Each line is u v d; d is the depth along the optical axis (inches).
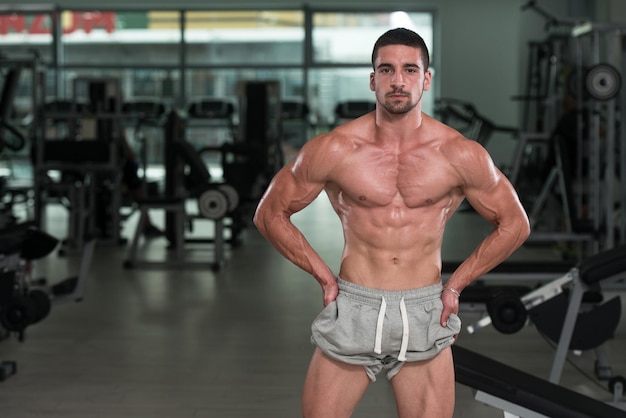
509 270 178.5
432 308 74.4
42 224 385.7
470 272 75.4
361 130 73.9
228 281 238.8
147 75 550.6
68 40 546.9
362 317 73.9
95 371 147.6
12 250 146.0
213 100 460.4
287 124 547.5
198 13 544.7
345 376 76.8
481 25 533.6
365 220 74.0
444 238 338.6
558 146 257.3
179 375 145.2
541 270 178.4
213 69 549.6
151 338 171.6
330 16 543.2
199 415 124.5
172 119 296.8
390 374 76.9
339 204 76.0
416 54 69.6
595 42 236.8
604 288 213.6
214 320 188.2
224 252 299.7
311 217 417.1
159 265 263.0
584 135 277.7
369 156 72.8
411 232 73.6
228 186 261.1
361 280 74.8
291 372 146.9
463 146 72.1
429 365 76.0
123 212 447.2
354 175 72.7
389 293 73.9
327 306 75.6
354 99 548.7
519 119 490.9
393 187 72.9
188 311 197.9
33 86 300.0
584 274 126.3
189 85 551.2
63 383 140.6
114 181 316.8
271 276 247.4
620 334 175.0
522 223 74.7
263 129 368.5
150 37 546.9
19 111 514.6
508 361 155.6
